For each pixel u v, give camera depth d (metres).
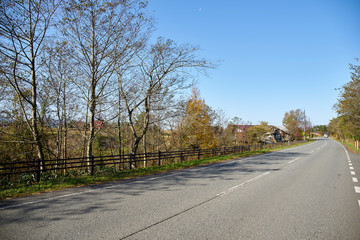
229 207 5.35
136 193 6.63
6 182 7.52
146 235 3.72
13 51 8.76
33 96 9.69
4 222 4.23
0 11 8.39
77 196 6.23
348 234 3.91
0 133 10.34
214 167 12.91
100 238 3.59
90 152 11.84
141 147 20.91
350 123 24.69
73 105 12.62
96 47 11.09
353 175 10.38
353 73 18.75
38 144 9.78
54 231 3.84
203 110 25.08
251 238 3.67
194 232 3.87
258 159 17.75
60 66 11.74
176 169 12.16
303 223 4.40
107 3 10.28
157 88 14.12
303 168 12.54
